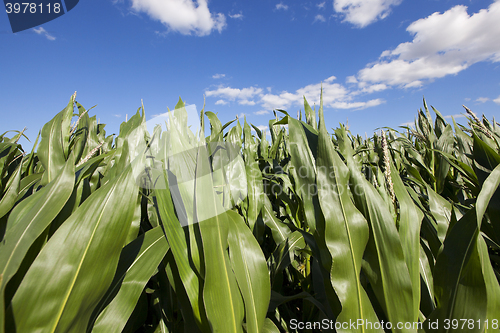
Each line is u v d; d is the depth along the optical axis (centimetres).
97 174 128
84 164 100
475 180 147
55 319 56
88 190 100
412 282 81
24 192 132
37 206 69
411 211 87
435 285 86
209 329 76
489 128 199
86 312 64
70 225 61
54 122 145
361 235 80
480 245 80
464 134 217
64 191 72
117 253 67
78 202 90
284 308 150
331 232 80
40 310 54
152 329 122
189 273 77
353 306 79
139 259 86
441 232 111
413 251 84
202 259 74
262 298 91
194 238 74
